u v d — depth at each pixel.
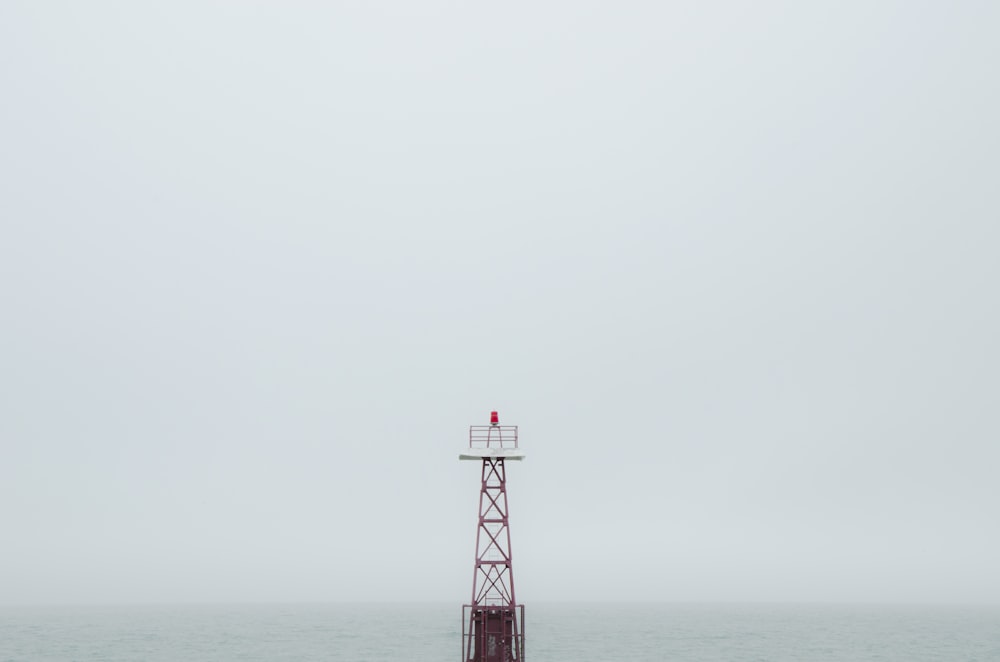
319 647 177.88
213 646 181.12
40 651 173.62
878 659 162.38
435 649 172.25
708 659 159.00
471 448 72.62
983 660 161.62
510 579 69.31
